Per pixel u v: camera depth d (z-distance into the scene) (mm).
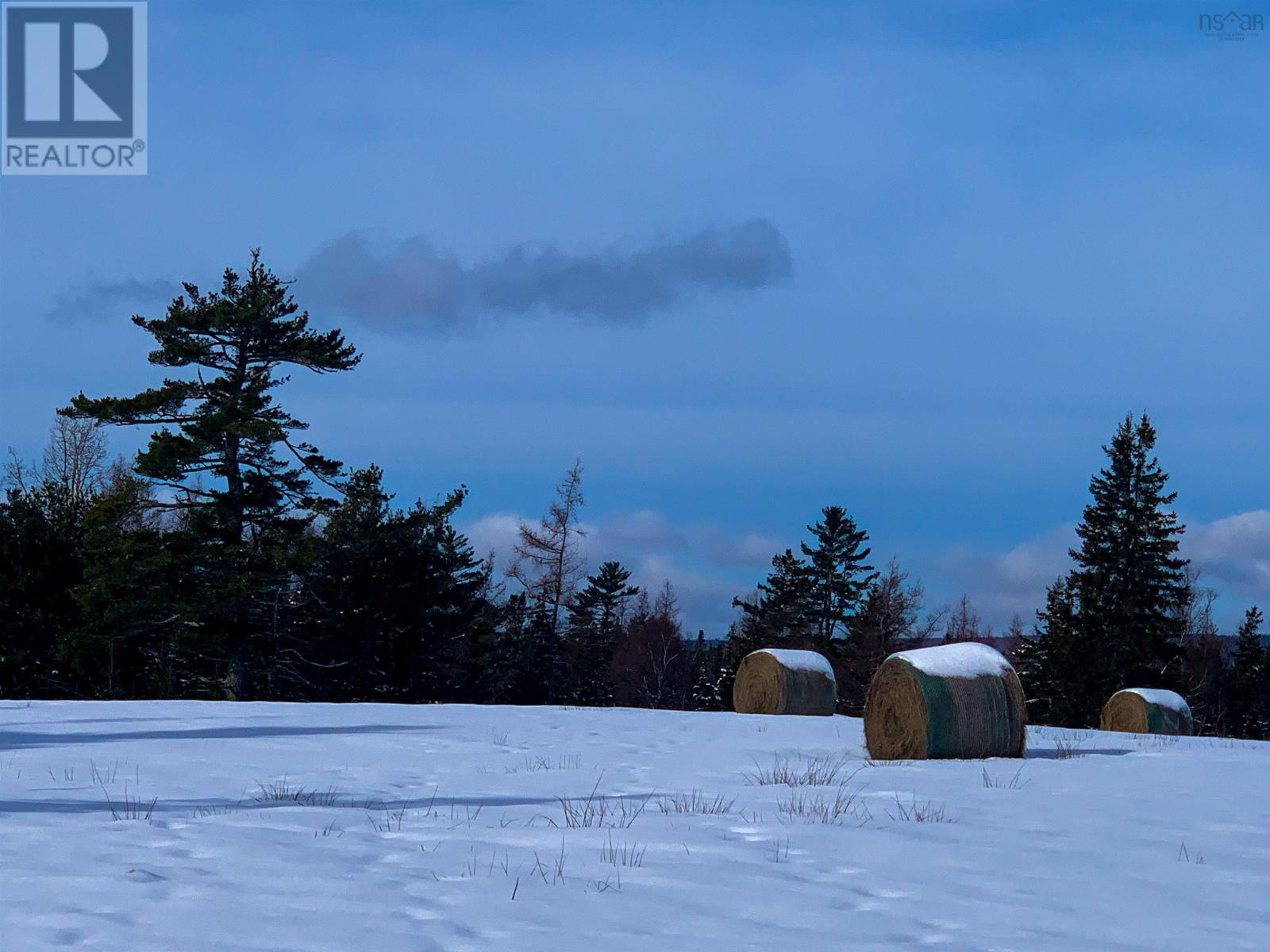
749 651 71312
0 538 44031
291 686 46375
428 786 12820
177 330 42594
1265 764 15789
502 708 26406
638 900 7145
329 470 43656
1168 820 10586
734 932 6473
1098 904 7297
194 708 24375
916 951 6164
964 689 16297
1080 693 56812
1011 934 6559
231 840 8703
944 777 13836
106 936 6098
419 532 50375
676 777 13938
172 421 42875
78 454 56188
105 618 40500
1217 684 67938
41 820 9570
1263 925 6840
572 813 10453
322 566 47844
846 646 71375
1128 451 60000
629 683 68438
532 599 61875
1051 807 11297
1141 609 58562
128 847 8359
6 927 6238
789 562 77000
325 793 12023
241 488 42625
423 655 50625
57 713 22484
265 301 42656
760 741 19219
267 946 6004
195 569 41531
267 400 42625
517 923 6539
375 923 6473
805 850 8820
